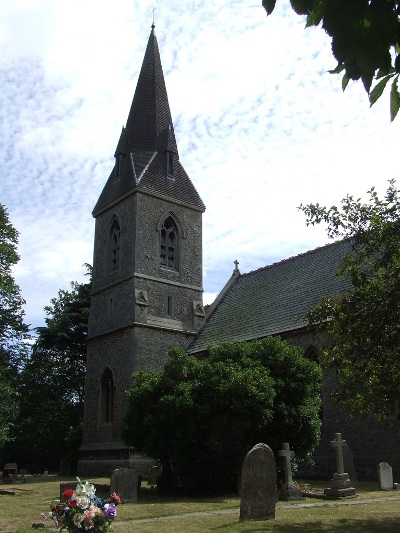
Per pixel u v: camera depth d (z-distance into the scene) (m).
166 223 35.25
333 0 3.36
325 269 30.38
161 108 38.06
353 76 3.59
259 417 18.66
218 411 18.89
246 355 20.98
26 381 43.97
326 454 25.05
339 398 13.50
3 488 23.34
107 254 35.16
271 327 29.45
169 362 21.25
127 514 14.03
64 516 8.38
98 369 33.19
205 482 19.81
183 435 18.98
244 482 12.41
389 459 22.69
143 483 25.56
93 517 8.24
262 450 12.71
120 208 35.00
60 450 42.88
